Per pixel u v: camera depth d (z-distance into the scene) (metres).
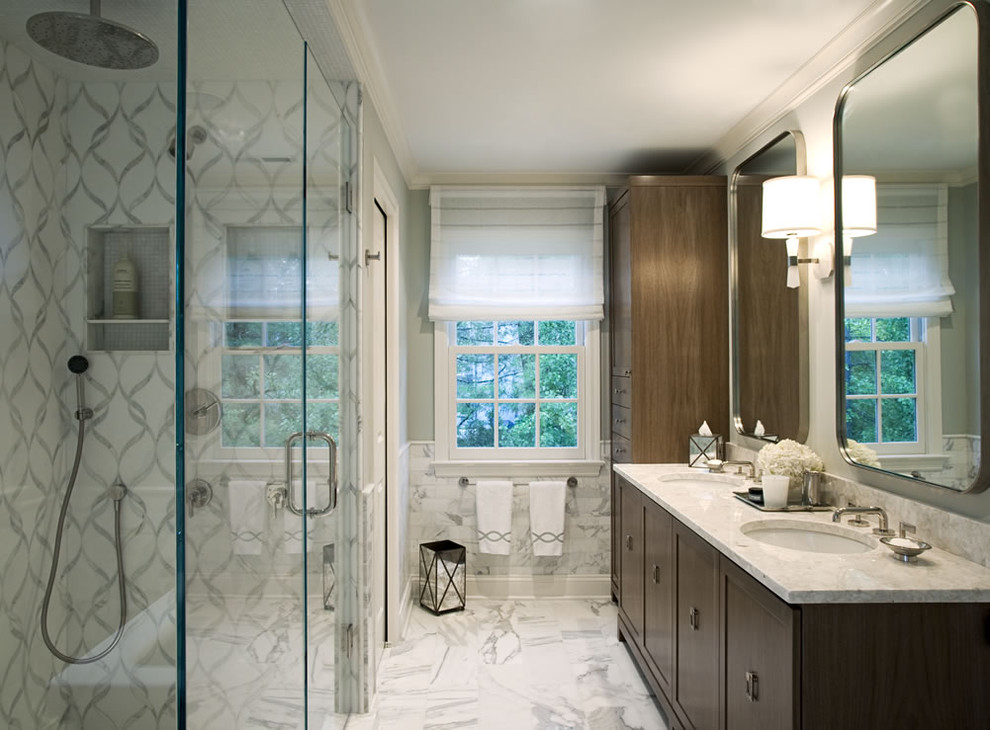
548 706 2.71
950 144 1.83
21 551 1.15
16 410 1.16
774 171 2.98
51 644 1.15
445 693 2.82
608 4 2.12
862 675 1.54
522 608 3.89
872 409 2.21
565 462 4.06
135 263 1.13
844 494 2.34
